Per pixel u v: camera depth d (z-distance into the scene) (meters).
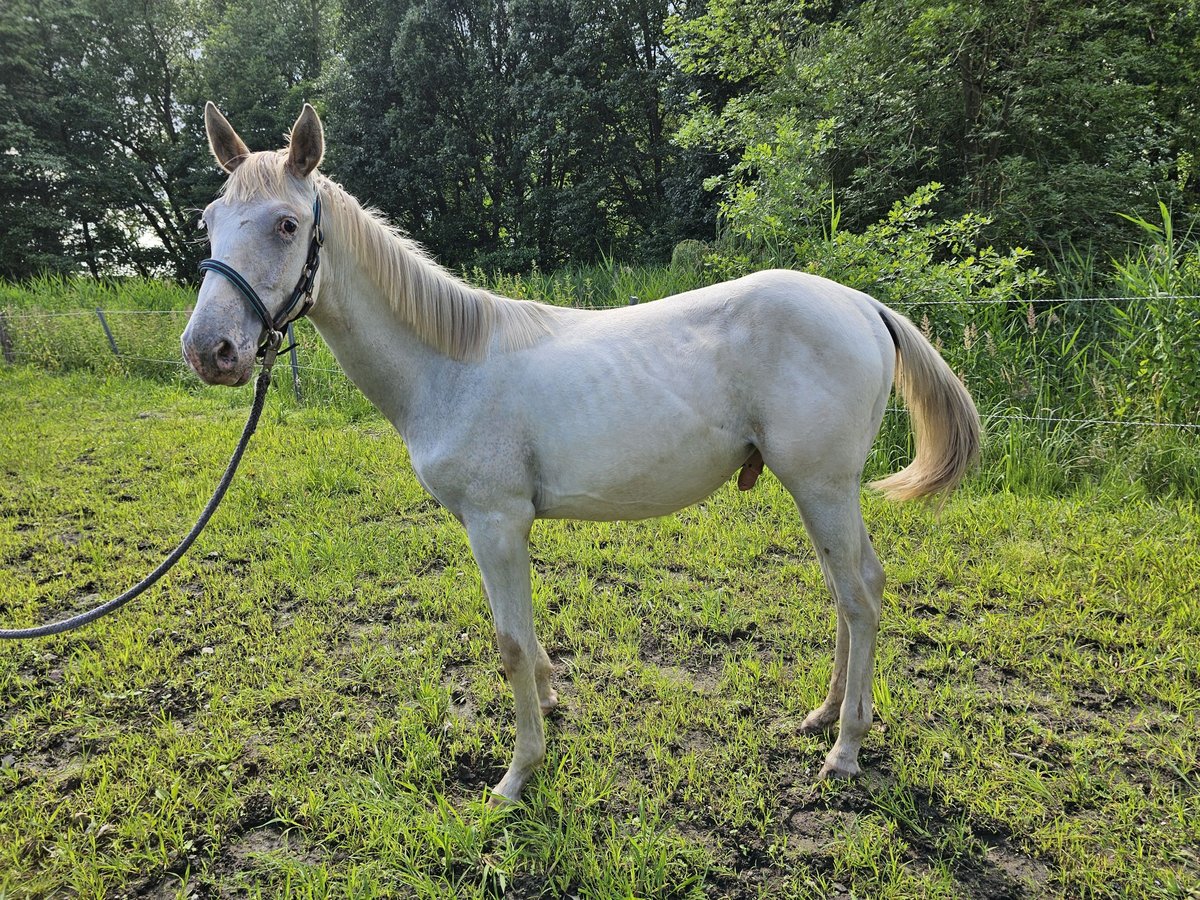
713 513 3.90
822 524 1.99
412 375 1.95
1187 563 2.98
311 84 19.61
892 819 1.88
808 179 6.54
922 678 2.48
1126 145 6.33
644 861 1.71
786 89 7.36
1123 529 3.34
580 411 1.85
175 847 1.83
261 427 5.73
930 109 6.82
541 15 15.68
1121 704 2.28
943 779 1.98
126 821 1.90
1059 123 6.54
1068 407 4.36
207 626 2.93
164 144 21.28
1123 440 3.97
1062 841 1.76
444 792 2.03
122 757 2.14
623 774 2.08
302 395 6.66
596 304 7.91
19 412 6.30
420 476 2.02
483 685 2.50
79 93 19.16
